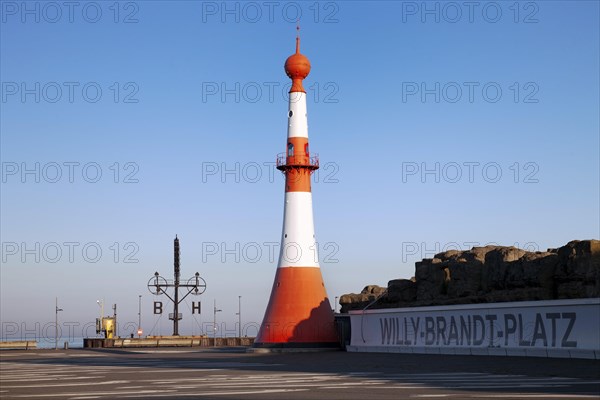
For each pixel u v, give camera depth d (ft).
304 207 253.65
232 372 133.90
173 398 81.30
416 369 135.74
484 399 76.95
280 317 247.91
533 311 166.30
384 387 95.14
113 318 383.24
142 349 312.71
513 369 128.67
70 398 82.38
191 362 179.01
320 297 251.19
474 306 186.09
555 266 189.16
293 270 250.78
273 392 88.84
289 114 256.32
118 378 119.14
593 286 173.37
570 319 155.63
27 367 163.12
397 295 264.11
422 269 250.98
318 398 80.28
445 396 81.20
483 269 221.87
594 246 177.78
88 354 253.65
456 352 191.72
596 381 100.94
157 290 364.79
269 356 214.07
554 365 135.33
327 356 204.44
